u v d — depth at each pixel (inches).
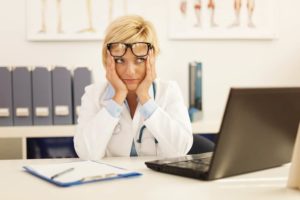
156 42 63.7
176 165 44.9
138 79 62.2
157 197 35.4
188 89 106.2
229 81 110.7
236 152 40.6
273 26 110.3
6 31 104.0
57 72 91.8
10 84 91.4
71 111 93.0
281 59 112.0
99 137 60.6
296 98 43.0
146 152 64.7
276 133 43.1
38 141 93.6
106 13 106.0
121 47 60.9
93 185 39.7
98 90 67.5
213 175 40.8
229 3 108.8
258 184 39.7
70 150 94.2
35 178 43.3
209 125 93.4
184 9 107.7
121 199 34.9
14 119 92.1
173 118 64.6
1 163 53.3
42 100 91.8
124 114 64.7
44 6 104.3
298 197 35.4
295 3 111.1
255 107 39.1
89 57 107.0
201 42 109.4
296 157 37.9
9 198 35.5
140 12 107.1
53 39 104.9
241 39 110.5
